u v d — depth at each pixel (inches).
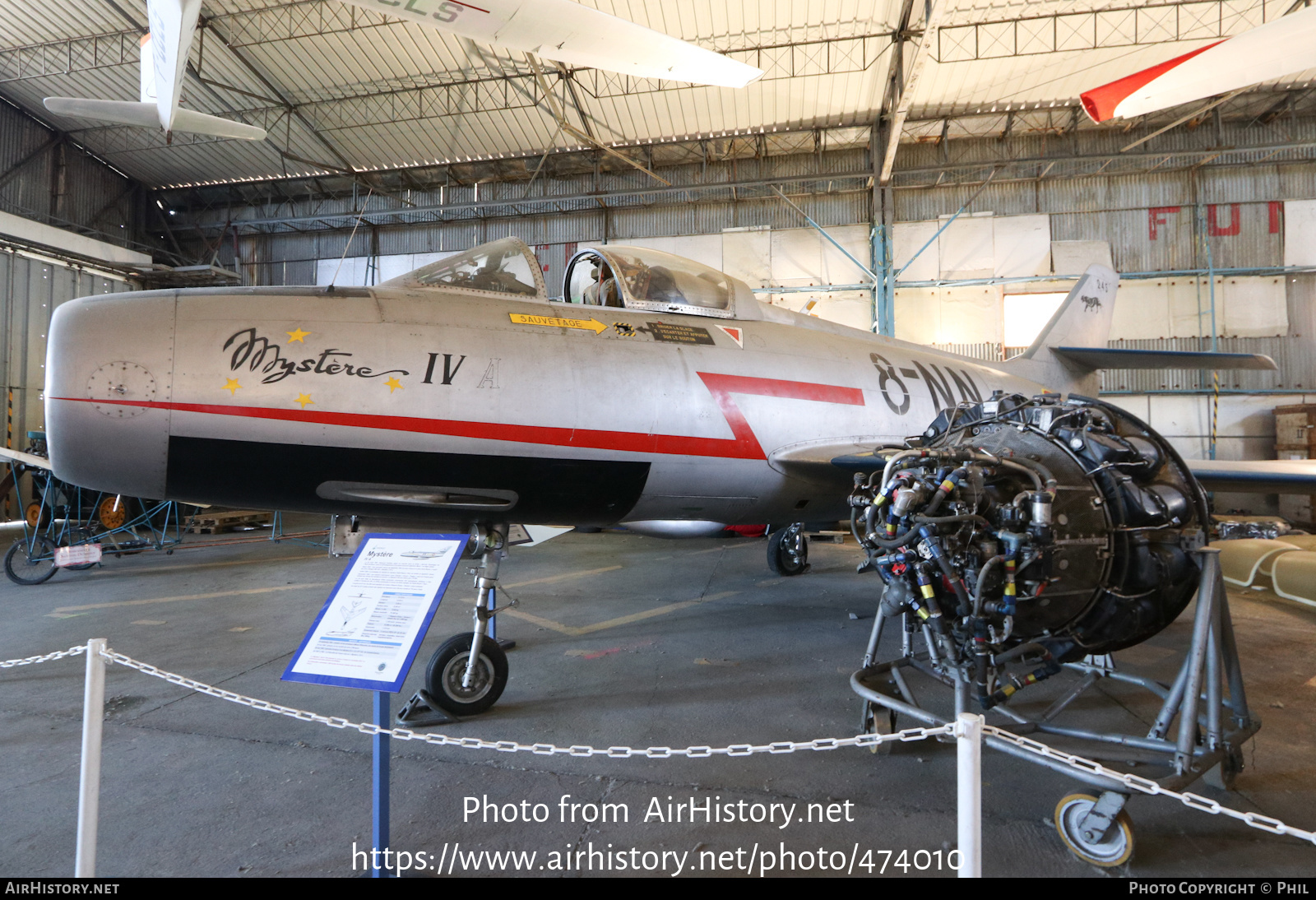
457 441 146.3
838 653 178.4
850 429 207.8
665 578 294.2
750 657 174.9
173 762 114.0
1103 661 139.0
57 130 639.1
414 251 725.3
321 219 695.1
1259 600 245.3
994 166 601.6
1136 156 549.6
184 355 131.8
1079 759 78.6
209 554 361.1
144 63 394.9
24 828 92.3
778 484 194.7
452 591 265.0
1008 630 93.4
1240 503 571.8
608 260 195.8
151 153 669.3
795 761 115.1
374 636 85.0
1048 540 91.0
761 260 649.0
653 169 669.9
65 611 229.8
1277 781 105.3
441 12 255.8
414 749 119.7
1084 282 376.2
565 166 679.1
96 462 131.2
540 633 199.5
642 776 109.5
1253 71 277.6
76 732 126.6
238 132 373.1
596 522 180.5
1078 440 109.1
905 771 111.1
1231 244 590.9
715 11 456.8
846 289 626.2
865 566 109.7
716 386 181.0
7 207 600.4
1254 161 585.3
